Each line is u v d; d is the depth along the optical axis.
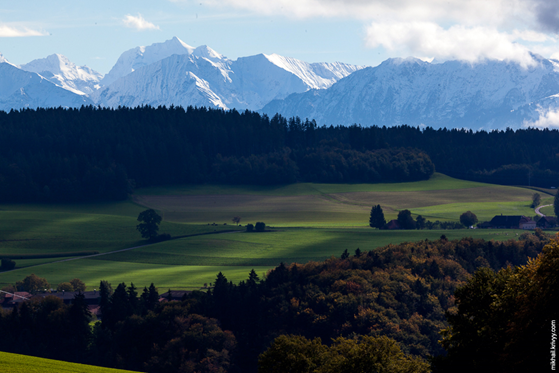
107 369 85.81
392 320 163.50
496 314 64.25
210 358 153.50
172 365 152.88
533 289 58.66
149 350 167.50
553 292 56.56
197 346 159.88
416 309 178.25
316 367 89.62
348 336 156.88
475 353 65.25
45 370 74.75
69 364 86.19
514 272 68.12
